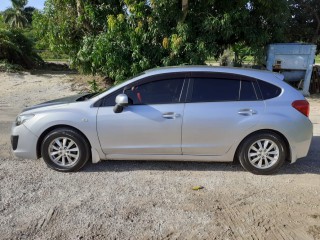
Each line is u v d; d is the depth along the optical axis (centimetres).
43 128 482
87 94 570
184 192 432
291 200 413
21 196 413
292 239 332
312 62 1189
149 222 359
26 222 356
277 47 1184
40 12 1329
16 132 491
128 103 479
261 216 374
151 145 484
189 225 354
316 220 367
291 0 1512
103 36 1077
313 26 1650
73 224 353
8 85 1351
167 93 485
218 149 486
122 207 390
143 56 1053
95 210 382
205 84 486
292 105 482
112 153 491
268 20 1146
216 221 363
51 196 415
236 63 1255
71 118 477
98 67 1211
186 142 482
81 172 493
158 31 1039
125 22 1073
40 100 1125
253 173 493
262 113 475
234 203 404
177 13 1012
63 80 1469
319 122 852
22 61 1780
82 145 486
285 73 1218
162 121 475
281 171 509
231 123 475
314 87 1336
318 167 527
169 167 517
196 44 1030
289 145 483
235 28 1073
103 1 1142
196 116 473
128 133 480
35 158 495
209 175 488
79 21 1170
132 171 499
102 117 477
